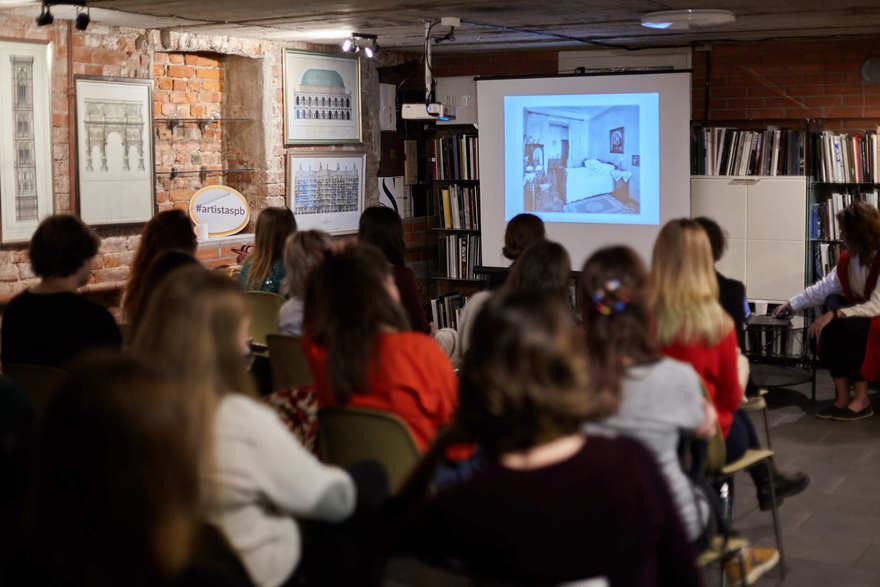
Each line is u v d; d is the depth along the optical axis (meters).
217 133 7.39
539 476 1.38
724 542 2.61
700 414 2.19
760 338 7.08
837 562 3.67
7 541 1.27
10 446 1.93
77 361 1.22
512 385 1.38
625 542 1.39
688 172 7.26
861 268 5.85
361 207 8.28
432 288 9.13
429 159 9.04
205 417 1.64
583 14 5.86
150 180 6.51
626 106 7.46
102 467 1.13
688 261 2.84
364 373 2.51
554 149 7.83
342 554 1.97
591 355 2.10
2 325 3.25
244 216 7.06
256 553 1.80
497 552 1.37
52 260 3.19
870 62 7.20
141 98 6.39
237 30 6.53
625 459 1.43
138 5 5.29
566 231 7.88
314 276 2.57
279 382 3.67
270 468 1.77
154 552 1.17
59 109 5.89
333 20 6.07
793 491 3.84
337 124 7.95
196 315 1.73
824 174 6.97
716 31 6.82
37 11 5.48
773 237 7.05
